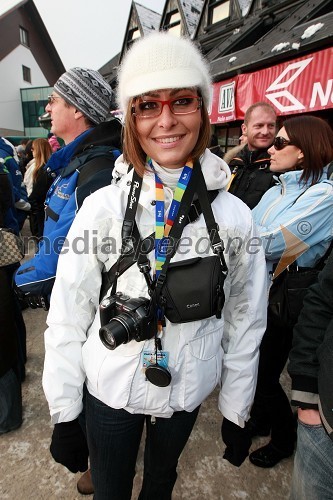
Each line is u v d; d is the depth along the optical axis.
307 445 0.89
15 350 1.78
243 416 1.06
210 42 9.34
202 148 0.90
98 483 1.07
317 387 0.87
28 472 1.61
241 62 5.88
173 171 0.89
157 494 1.17
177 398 0.93
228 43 7.77
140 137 0.86
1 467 1.63
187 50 0.78
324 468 0.86
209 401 2.11
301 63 4.45
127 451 1.04
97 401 0.98
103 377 0.90
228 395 1.06
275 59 5.06
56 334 0.92
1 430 1.80
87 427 1.04
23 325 2.20
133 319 0.79
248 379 1.04
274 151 1.58
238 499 1.50
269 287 1.48
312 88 4.30
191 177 0.89
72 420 0.97
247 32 7.36
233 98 5.84
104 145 1.33
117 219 0.86
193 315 0.82
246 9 8.40
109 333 0.77
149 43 0.76
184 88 0.77
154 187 0.88
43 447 1.75
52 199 1.36
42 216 3.93
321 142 1.39
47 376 0.94
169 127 0.79
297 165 1.52
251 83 5.40
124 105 0.85
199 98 0.81
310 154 1.40
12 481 1.56
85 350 0.95
